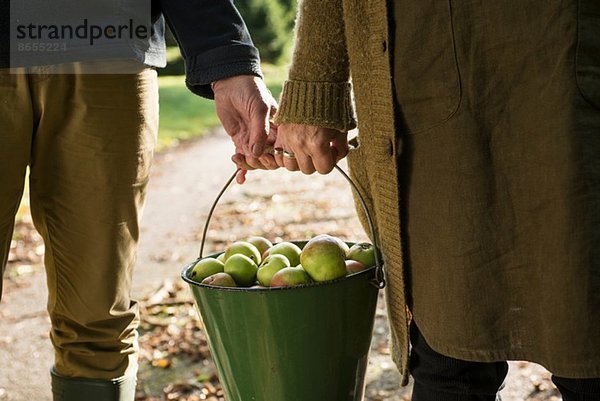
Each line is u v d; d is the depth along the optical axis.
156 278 5.90
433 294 2.09
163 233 7.52
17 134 2.40
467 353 2.04
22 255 6.61
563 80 1.87
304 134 2.36
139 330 4.75
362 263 2.42
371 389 3.69
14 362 4.40
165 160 12.62
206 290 2.31
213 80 2.58
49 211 2.60
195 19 2.57
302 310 2.26
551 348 1.95
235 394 2.43
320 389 2.36
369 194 2.45
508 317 2.02
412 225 2.12
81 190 2.55
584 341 1.90
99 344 2.72
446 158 2.02
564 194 1.88
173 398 3.81
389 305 2.27
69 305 2.68
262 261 2.57
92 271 2.62
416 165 2.09
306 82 2.34
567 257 1.89
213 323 2.36
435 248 2.07
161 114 18.38
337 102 2.34
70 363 2.73
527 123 1.93
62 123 2.50
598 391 2.02
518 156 1.96
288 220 7.79
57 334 2.75
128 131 2.55
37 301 5.45
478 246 2.00
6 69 2.33
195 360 4.23
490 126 1.97
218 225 7.74
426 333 2.12
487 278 2.01
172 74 28.91
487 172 1.99
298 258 2.53
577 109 1.87
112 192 2.57
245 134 2.64
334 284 2.26
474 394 2.21
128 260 2.68
